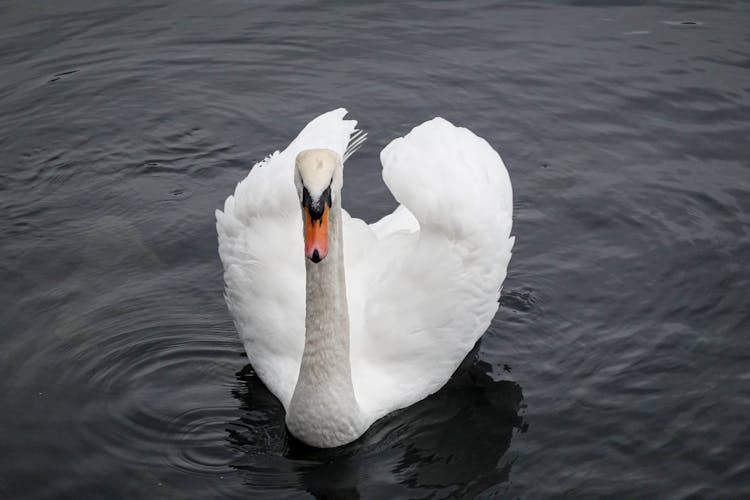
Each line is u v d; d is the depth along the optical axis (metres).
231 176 16.47
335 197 10.52
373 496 11.00
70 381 12.47
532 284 14.19
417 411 12.41
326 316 11.16
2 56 18.78
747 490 10.88
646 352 12.95
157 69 18.77
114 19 19.92
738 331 13.25
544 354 13.03
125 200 15.90
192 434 11.86
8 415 11.88
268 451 11.70
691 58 18.58
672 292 13.96
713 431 11.70
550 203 15.65
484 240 12.43
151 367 12.83
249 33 19.62
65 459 11.34
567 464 11.32
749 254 14.57
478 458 11.52
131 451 11.52
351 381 11.59
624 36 19.25
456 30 19.56
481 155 13.34
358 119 17.42
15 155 16.73
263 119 17.61
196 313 13.78
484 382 12.69
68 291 13.98
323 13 20.17
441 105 17.69
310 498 11.00
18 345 12.98
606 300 13.87
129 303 13.84
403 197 12.23
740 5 20.06
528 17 19.94
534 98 17.81
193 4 20.45
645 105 17.59
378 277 12.70
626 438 11.63
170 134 17.31
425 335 12.40
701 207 15.48
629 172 16.22
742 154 16.52
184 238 15.10
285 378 12.34
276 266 12.51
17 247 14.78
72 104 17.89
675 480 11.04
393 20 19.92
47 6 20.20
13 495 10.83
